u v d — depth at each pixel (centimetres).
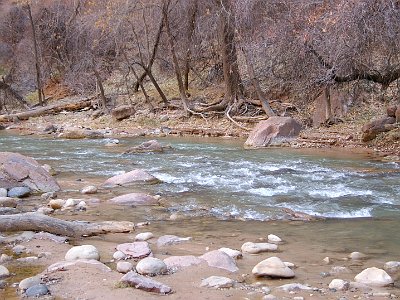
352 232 616
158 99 2500
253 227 642
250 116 2008
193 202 780
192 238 589
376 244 568
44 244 546
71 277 431
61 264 463
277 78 1806
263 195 824
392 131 1448
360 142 1478
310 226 645
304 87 1594
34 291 399
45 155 1327
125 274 434
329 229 630
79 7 2973
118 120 2195
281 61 1599
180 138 1764
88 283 419
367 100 1842
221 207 748
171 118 2141
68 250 515
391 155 1281
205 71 2638
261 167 1109
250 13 1669
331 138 1531
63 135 1789
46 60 3228
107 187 893
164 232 618
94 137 1786
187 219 682
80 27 2639
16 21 3341
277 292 409
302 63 1480
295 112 1953
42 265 476
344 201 779
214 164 1155
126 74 2566
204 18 2195
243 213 714
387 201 779
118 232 614
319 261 505
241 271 466
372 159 1234
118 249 523
